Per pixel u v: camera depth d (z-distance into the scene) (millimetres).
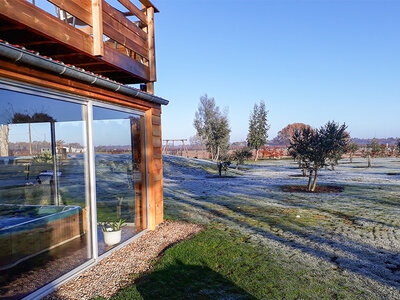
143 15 6043
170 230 6070
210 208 8789
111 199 5039
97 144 4559
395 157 39156
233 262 4355
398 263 4391
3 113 3820
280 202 9828
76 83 3709
